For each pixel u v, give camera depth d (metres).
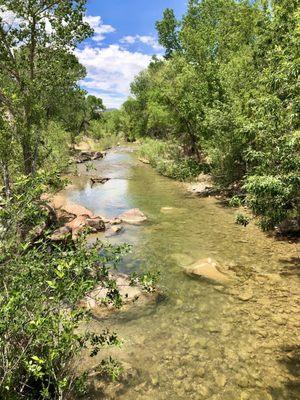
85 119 71.69
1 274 5.01
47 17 11.98
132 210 17.22
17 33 11.80
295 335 7.32
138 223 16.09
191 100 23.81
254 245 12.53
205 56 23.45
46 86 12.17
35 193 5.64
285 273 10.15
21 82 11.04
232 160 19.42
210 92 22.70
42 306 4.76
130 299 8.93
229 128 18.17
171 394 5.86
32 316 4.54
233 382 6.09
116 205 19.95
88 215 16.41
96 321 8.07
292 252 11.62
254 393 5.82
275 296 8.94
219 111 18.66
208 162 26.75
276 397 5.71
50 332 4.73
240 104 17.94
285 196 10.08
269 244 12.52
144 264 11.29
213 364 6.57
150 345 7.19
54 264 5.27
